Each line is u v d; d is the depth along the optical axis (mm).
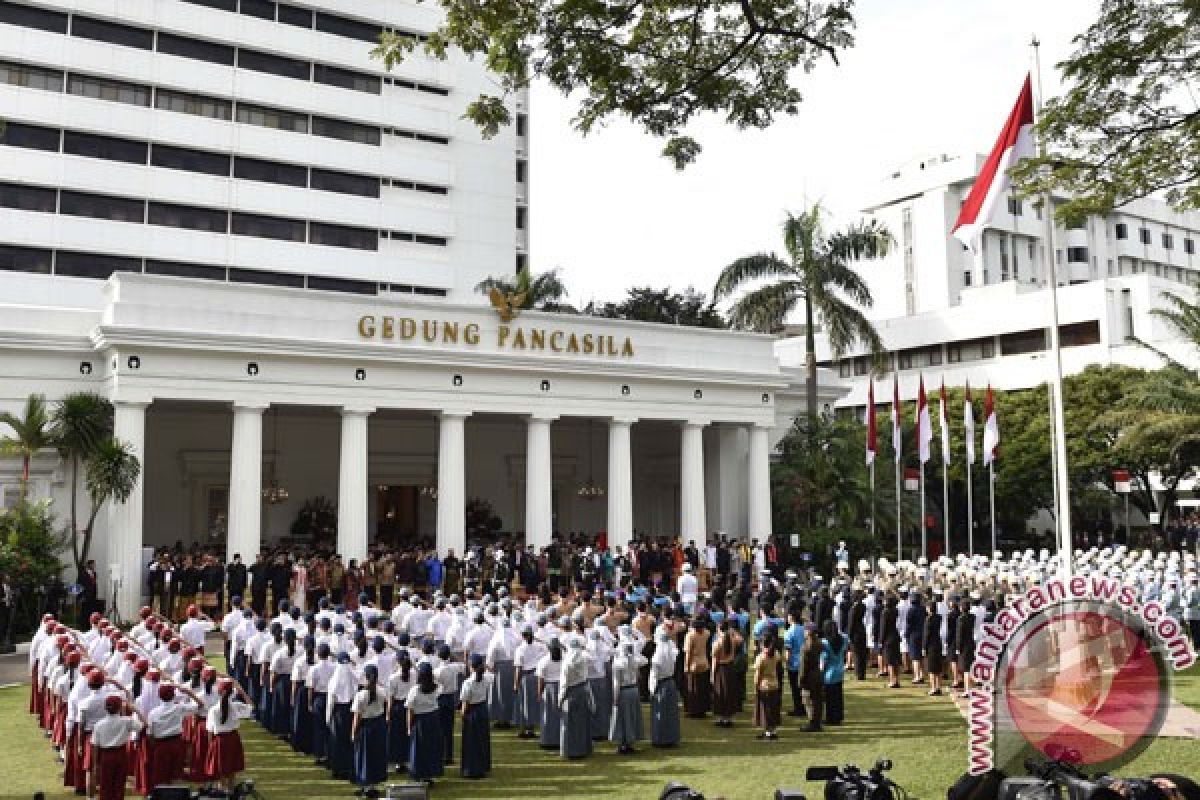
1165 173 13477
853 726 16781
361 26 57406
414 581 29828
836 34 11977
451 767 14242
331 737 13711
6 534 25188
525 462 43094
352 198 55125
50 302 45844
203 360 29047
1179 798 7160
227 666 19094
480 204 60219
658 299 56844
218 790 9117
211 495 36594
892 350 72938
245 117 52688
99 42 48156
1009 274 82688
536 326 34781
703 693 17891
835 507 39219
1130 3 12266
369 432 39500
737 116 12945
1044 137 13914
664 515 44906
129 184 48312
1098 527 54531
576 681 14898
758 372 39594
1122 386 47000
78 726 12797
